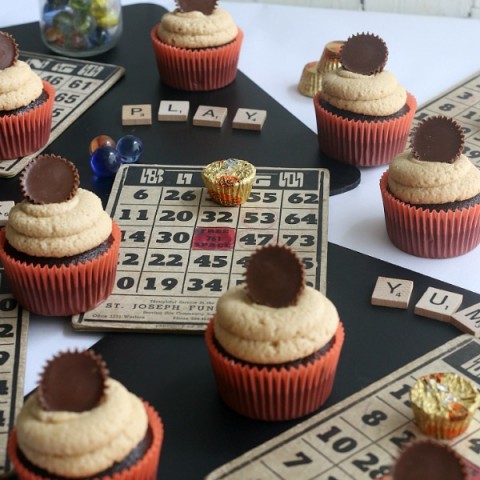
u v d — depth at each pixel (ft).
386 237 1.88
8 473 1.34
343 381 1.53
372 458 1.36
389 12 3.00
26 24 2.75
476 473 1.34
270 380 1.40
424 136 1.80
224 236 1.83
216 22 2.36
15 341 1.62
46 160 1.65
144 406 1.34
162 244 1.82
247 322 1.40
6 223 1.84
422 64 2.49
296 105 2.36
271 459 1.36
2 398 1.48
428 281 1.75
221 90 2.43
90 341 1.64
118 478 1.24
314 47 2.61
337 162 2.12
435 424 1.37
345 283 1.75
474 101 2.29
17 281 1.65
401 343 1.60
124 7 2.84
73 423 1.23
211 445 1.42
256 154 2.15
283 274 1.41
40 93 2.12
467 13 2.94
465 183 1.76
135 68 2.53
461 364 1.53
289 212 1.90
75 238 1.63
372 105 2.03
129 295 1.71
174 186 1.98
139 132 2.24
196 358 1.59
